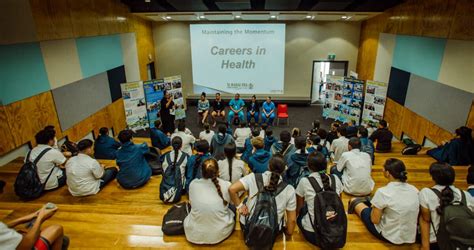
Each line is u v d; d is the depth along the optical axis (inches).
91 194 160.1
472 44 207.9
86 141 158.2
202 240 105.7
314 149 177.0
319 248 104.5
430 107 260.8
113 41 330.6
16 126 200.7
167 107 343.0
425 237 100.0
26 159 157.8
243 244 107.1
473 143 205.6
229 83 471.2
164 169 149.1
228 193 103.7
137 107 357.1
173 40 462.3
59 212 132.6
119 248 107.8
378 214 104.0
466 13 212.7
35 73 217.6
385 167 104.8
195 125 395.9
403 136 312.8
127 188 168.4
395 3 320.2
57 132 242.5
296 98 475.8
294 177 142.6
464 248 85.8
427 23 264.1
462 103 218.8
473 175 111.9
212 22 444.5
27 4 206.2
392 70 336.5
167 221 115.5
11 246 74.5
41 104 224.2
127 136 166.7
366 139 206.2
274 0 345.4
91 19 285.1
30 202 152.3
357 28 442.9
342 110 397.1
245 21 441.1
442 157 215.9
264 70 461.4
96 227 121.0
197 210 103.1
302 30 449.7
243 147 269.9
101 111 311.1
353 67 462.0
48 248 85.2
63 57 248.8
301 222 108.6
